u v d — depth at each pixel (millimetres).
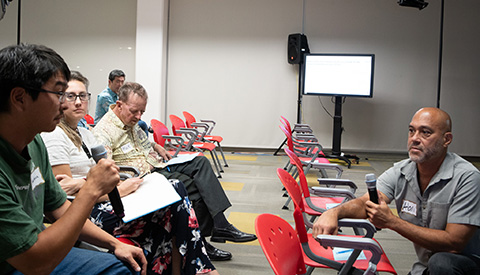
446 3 7648
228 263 2799
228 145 8281
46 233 1172
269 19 8008
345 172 6227
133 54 8242
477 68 7695
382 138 7969
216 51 8164
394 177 1904
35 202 1337
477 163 7504
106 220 2002
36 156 1429
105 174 1287
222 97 8227
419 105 7852
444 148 1715
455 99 7777
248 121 8211
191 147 5445
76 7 8250
